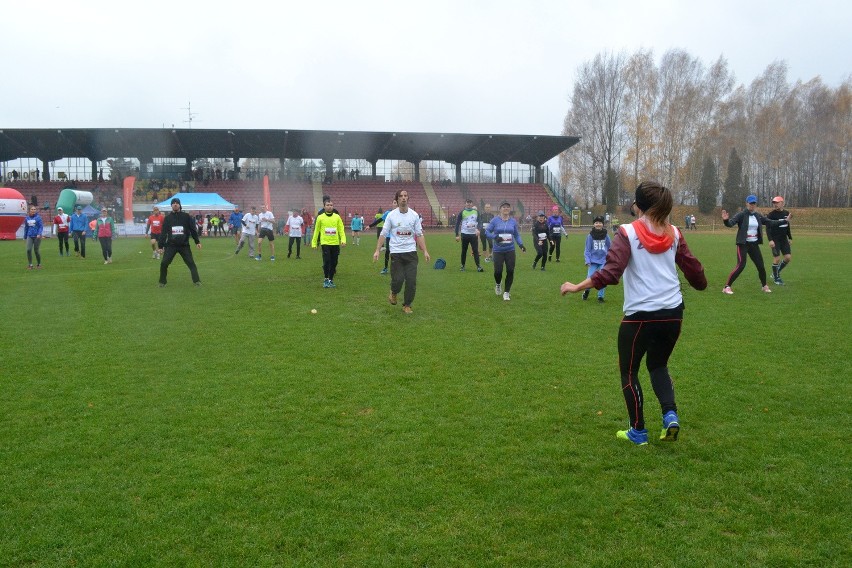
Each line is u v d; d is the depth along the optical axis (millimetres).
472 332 9164
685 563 3348
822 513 3854
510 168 63719
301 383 6496
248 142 52875
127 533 3619
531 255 24891
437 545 3502
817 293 13180
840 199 75250
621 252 4625
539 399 5980
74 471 4398
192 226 14273
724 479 4297
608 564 3336
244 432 5117
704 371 6945
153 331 9078
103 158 56594
